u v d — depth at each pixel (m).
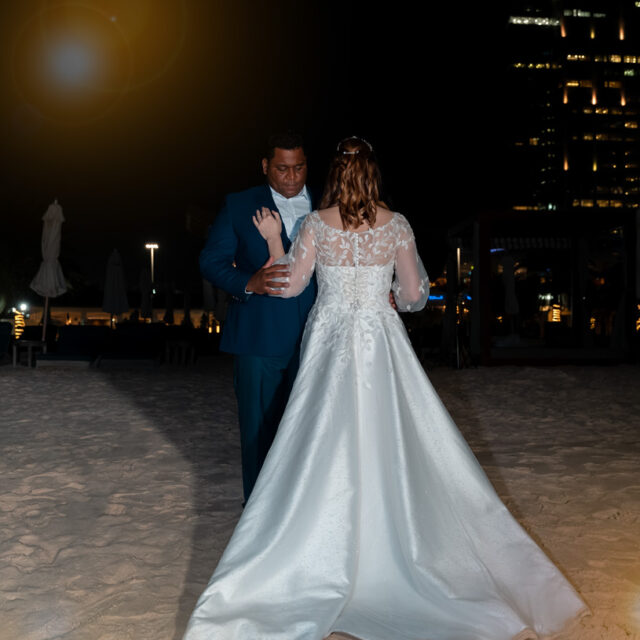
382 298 3.04
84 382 11.99
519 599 2.79
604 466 5.41
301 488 2.77
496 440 6.62
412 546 2.78
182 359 16.80
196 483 4.97
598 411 8.47
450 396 10.11
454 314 16.67
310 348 2.99
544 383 11.82
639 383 11.73
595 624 2.70
